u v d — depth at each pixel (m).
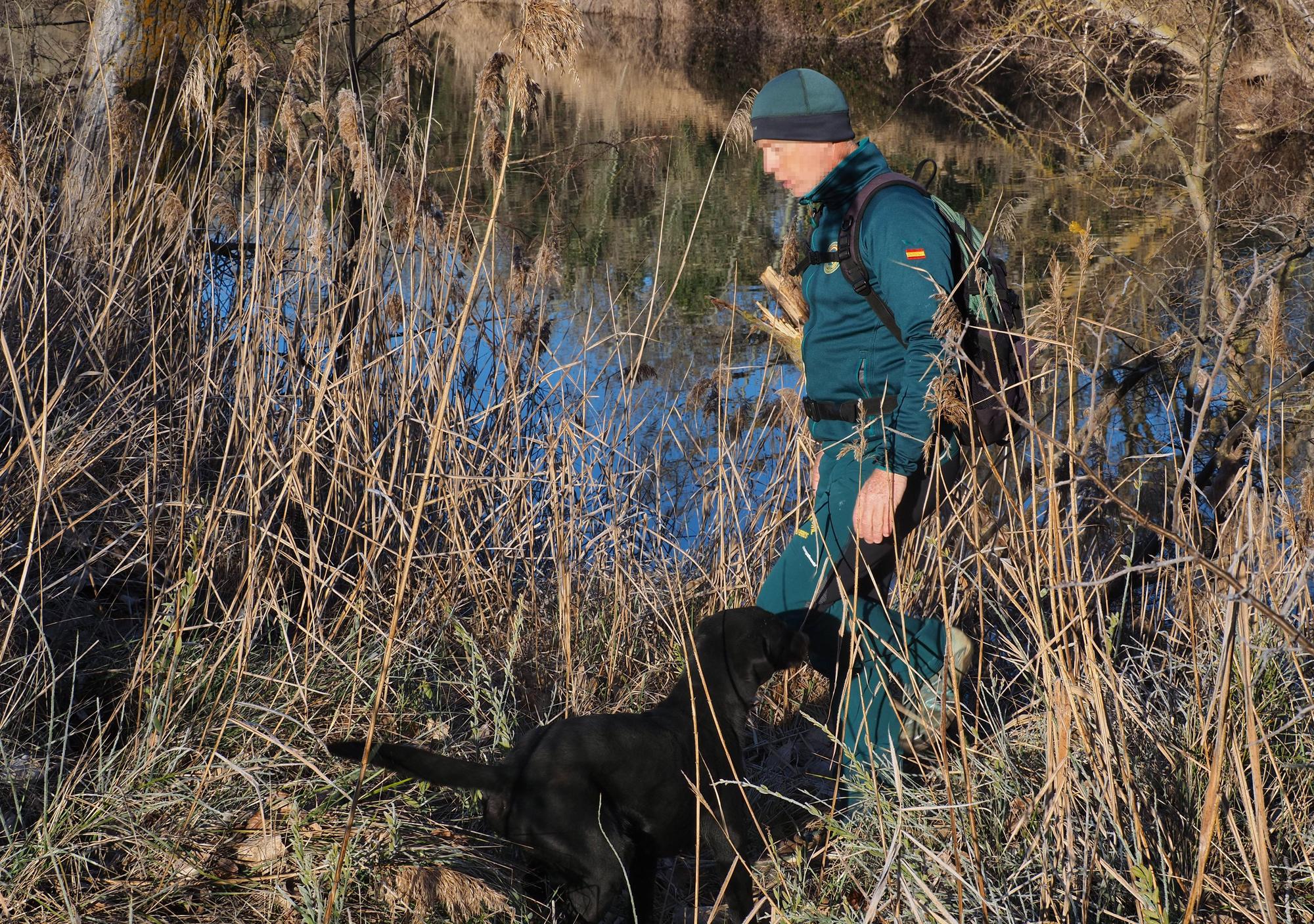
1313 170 8.86
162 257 4.29
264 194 4.27
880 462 2.89
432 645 3.51
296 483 3.35
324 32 4.48
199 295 4.26
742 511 4.65
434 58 4.31
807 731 3.57
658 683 3.66
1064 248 9.31
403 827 2.64
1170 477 4.54
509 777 2.44
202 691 2.96
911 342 2.72
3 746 2.55
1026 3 10.00
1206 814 2.11
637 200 10.76
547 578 3.95
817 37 25.20
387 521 3.81
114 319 4.09
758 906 2.47
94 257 4.31
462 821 2.81
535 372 4.42
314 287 4.22
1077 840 2.49
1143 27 9.33
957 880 2.24
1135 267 6.74
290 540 3.35
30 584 3.11
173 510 3.56
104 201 4.47
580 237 7.92
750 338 7.01
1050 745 2.47
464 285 4.64
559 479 3.97
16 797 2.40
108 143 4.63
